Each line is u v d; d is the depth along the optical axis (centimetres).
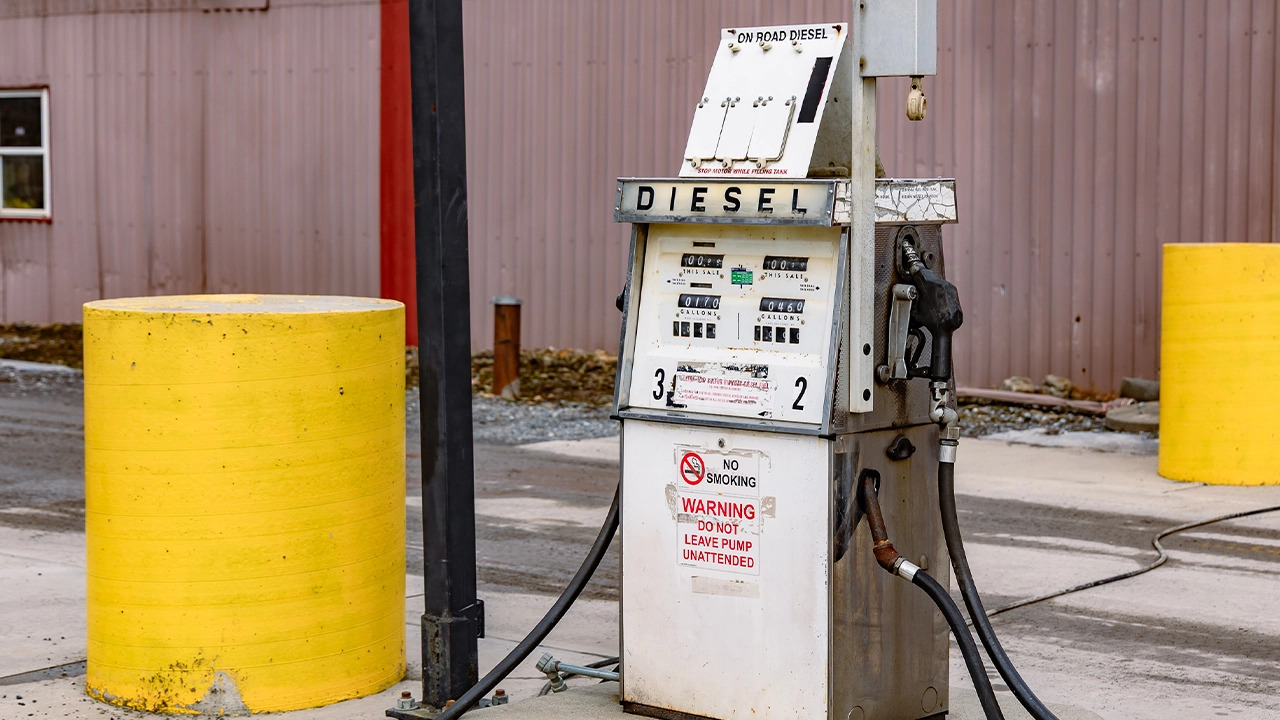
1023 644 621
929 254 475
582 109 1571
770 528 461
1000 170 1328
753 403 463
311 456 516
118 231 1867
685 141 1513
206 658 512
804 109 460
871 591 464
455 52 508
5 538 812
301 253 1744
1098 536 821
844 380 448
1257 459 959
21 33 1905
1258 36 1201
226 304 545
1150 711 534
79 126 1880
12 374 1560
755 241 468
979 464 1051
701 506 475
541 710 502
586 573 502
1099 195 1282
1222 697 551
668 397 481
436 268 506
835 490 448
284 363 507
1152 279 1262
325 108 1712
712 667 476
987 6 1322
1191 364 968
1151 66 1251
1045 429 1209
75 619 644
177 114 1812
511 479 1005
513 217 1622
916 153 1367
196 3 1784
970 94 1336
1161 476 998
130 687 520
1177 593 701
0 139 1944
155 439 505
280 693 518
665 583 484
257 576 512
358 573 534
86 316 523
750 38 481
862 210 444
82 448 1126
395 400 549
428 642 514
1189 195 1240
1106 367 1288
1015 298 1330
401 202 1672
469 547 519
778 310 461
